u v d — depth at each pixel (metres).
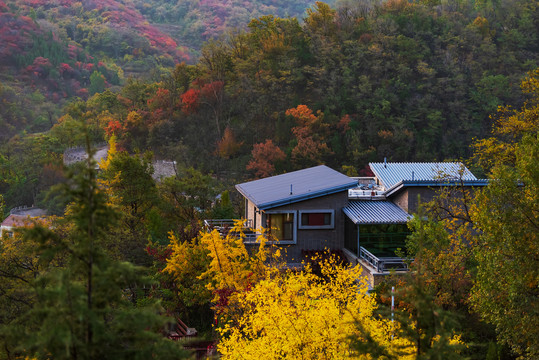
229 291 22.42
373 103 108.81
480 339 21.50
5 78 162.12
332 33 125.44
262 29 123.81
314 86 113.19
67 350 7.65
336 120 105.62
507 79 115.56
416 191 30.73
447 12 136.12
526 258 16.42
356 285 17.28
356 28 127.12
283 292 16.80
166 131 103.19
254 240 31.62
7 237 22.56
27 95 154.75
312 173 36.78
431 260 21.95
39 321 8.85
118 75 188.12
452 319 10.16
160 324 9.04
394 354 10.79
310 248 31.77
